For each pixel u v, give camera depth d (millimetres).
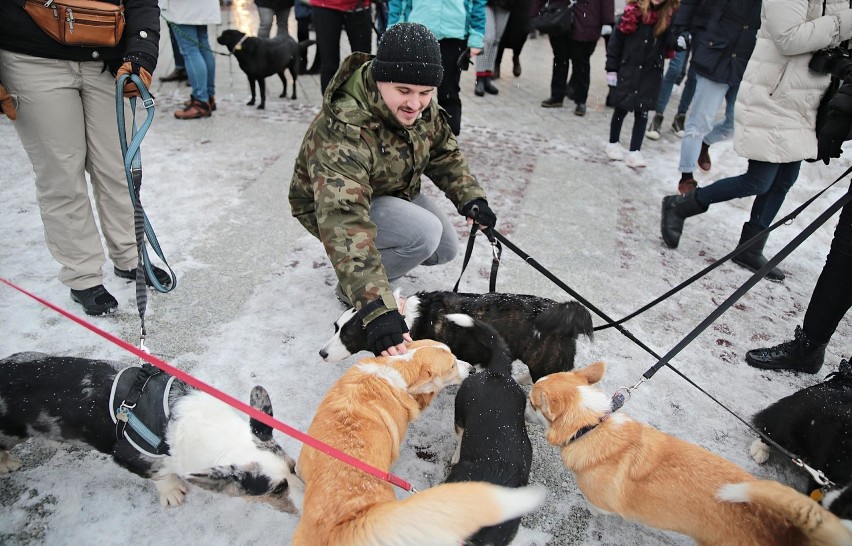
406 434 2750
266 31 8742
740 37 4754
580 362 3301
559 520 2389
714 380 3227
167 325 3275
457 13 5402
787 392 3168
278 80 8805
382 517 1637
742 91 3895
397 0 5914
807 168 5711
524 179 5746
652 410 2975
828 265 2980
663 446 2219
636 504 2166
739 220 5184
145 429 2043
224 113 7020
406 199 3283
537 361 2982
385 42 2461
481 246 4457
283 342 3234
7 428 2086
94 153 3109
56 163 2900
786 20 3502
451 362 2594
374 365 2486
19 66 2686
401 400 2420
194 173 5250
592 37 7508
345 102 2699
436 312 3016
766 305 3977
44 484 2336
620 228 4914
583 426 2299
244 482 1992
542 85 9562
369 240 2545
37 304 3328
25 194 4562
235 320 3379
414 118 2693
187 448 2035
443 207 5082
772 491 1822
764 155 3803
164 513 2260
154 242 2699
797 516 1765
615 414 2350
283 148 6000
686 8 5504
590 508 2371
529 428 2852
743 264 4391
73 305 3346
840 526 1707
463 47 5633
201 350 3105
